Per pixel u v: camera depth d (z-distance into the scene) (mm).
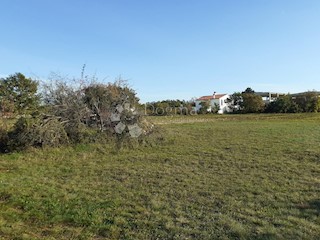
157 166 9445
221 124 24547
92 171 9023
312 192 6547
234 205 5863
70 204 6012
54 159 10727
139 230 4828
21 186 7328
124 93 14750
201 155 10891
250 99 53062
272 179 7609
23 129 11656
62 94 13828
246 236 4504
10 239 4461
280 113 47625
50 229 4891
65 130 12594
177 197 6434
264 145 12477
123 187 7266
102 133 13109
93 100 13914
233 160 9891
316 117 33094
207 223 5027
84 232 4773
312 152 10594
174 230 4777
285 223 4957
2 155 11055
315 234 4547
